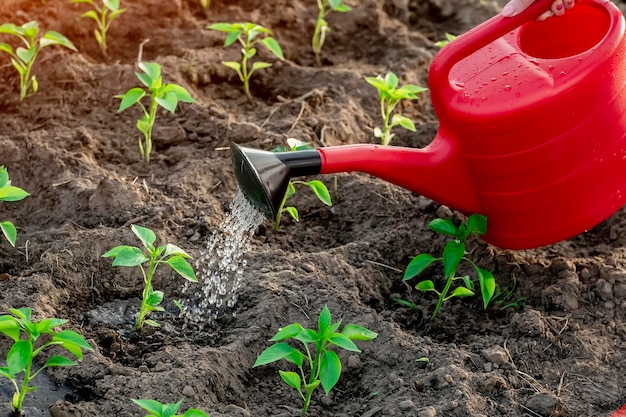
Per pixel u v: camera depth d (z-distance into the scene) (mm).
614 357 3566
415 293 3900
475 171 3520
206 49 5070
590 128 3400
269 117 4656
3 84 4793
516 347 3578
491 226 3693
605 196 3574
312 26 5418
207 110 4637
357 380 3479
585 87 3326
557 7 3350
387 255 4008
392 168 3465
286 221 4195
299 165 3273
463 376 3375
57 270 3748
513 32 3664
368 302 3789
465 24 5660
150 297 3539
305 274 3797
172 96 4102
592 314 3750
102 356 3416
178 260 3418
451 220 3828
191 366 3359
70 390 3305
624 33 3432
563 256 4062
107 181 4121
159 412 2816
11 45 4969
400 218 4164
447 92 3432
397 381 3402
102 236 3877
